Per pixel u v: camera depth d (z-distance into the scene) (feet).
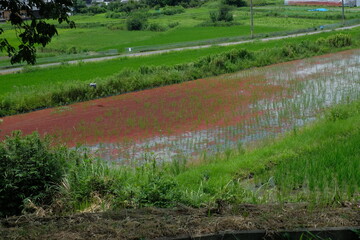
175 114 44.42
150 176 19.16
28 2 19.60
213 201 16.62
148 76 63.46
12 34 154.81
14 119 46.60
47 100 52.49
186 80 64.59
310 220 13.09
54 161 20.02
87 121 43.39
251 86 56.75
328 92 50.49
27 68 87.25
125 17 239.71
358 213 13.53
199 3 291.79
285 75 63.26
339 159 23.38
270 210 13.91
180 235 12.47
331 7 253.44
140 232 12.53
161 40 144.56
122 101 52.65
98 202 17.70
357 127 31.83
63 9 20.21
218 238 12.44
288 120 39.73
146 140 35.94
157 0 291.38
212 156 30.14
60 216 14.11
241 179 24.02
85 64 94.73
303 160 23.95
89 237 12.44
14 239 12.49
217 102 48.78
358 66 67.92
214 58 71.20
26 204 17.80
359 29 144.97
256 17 217.15
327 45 90.89
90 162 22.75
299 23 185.37
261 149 29.43
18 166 18.58
